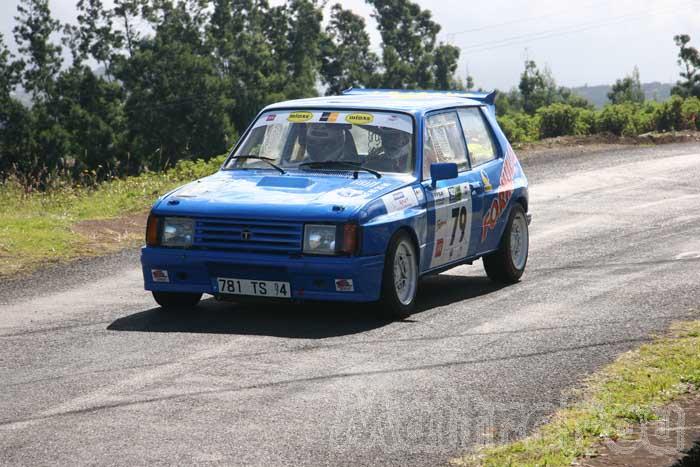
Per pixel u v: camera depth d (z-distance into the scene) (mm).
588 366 10680
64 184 28688
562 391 9719
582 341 11867
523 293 15242
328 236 12477
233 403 9352
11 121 136875
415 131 14188
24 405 9352
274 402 9391
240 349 11500
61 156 134000
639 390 9672
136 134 141625
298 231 12562
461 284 16219
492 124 16531
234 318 13266
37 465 7727
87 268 17641
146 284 13383
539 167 34875
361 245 12492
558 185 30422
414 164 13945
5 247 18797
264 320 13125
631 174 32688
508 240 16000
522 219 16562
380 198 12992
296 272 12539
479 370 10570
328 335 12258
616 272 16969
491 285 16062
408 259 13461
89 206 25141
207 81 144375
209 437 8375
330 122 14352
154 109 143125
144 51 144125
